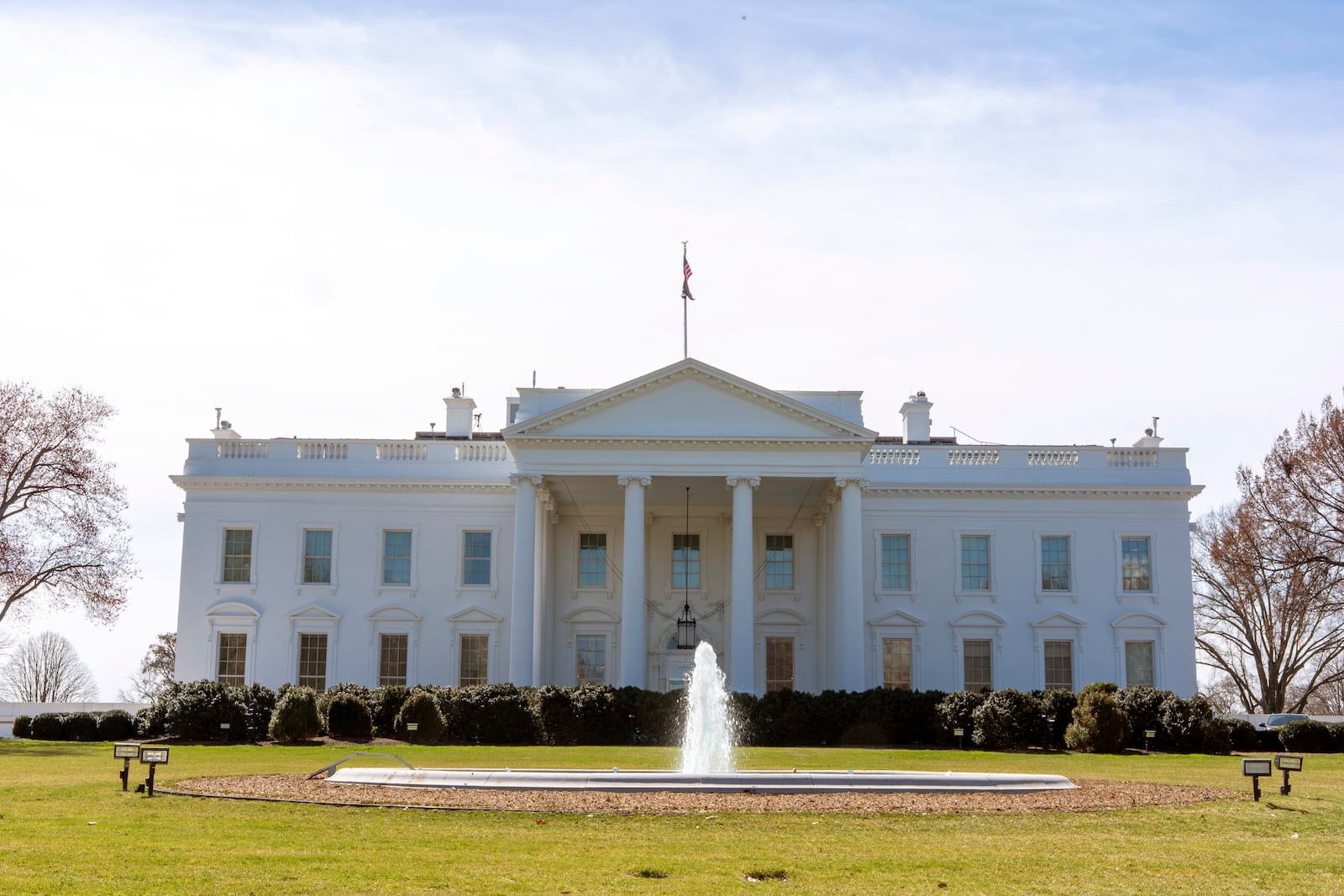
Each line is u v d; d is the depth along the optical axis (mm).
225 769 29188
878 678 54875
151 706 44250
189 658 54406
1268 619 70000
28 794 23031
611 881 15852
